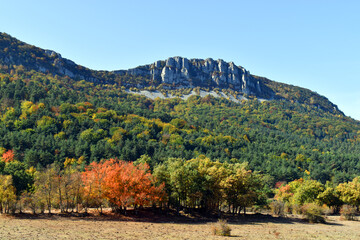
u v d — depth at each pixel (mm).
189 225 52000
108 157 118938
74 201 58656
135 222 51312
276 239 41594
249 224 56781
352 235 48469
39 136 128125
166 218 57656
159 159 122750
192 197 60438
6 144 115812
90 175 54344
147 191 55250
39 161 105312
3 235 33969
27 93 191625
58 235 36062
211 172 63656
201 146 176000
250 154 172625
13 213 49594
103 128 169125
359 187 84312
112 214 56469
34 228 39875
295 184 102562
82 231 40062
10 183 52500
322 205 83625
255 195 65625
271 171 145875
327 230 53406
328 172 155000
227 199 64438
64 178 55344
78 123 163250
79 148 122188
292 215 74625
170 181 60969
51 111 175375
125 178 53312
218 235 42969
